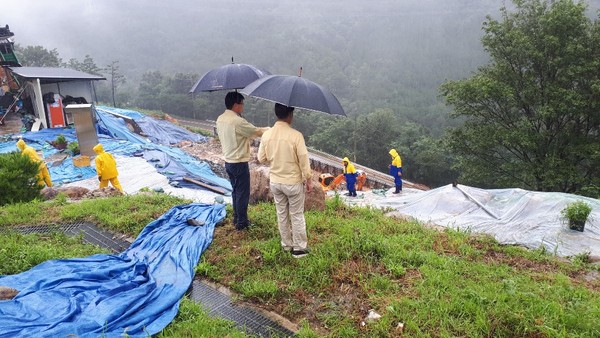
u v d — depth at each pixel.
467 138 21.05
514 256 5.47
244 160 5.32
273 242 4.93
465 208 8.76
